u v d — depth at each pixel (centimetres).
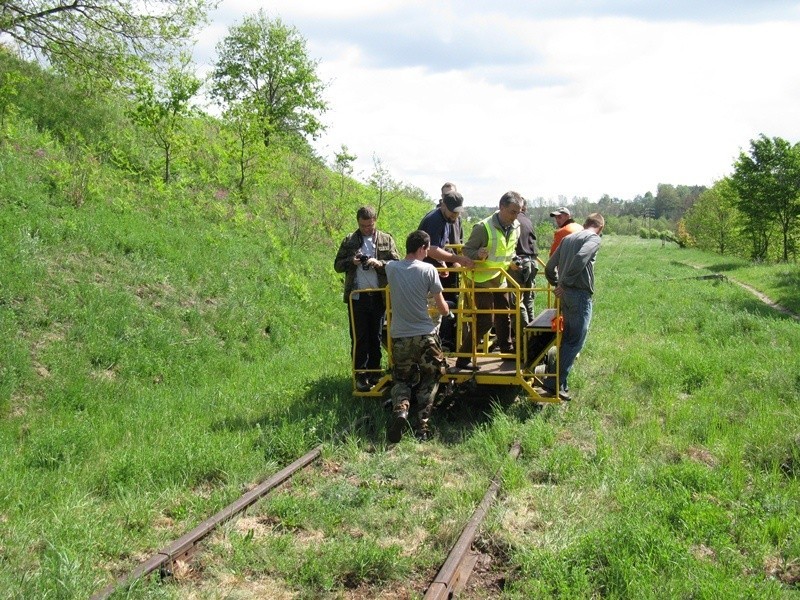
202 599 473
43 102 1925
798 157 4803
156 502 614
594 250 900
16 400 896
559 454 728
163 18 1880
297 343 1358
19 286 1063
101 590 459
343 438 790
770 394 955
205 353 1175
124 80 1923
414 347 819
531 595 476
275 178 2455
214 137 2442
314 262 1875
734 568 509
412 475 696
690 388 1038
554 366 916
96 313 1109
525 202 1018
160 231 1495
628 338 1420
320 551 536
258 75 3188
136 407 926
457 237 1027
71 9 1861
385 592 493
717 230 6506
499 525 575
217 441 759
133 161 1881
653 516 577
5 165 1405
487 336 956
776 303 2222
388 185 2497
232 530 563
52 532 537
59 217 1313
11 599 445
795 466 709
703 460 749
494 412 876
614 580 482
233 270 1508
